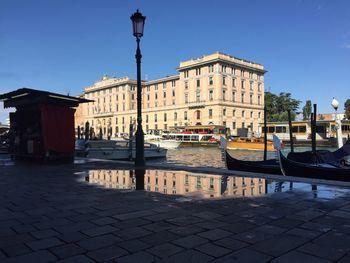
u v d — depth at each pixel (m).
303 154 14.65
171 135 60.16
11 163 13.53
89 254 3.63
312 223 4.85
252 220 5.00
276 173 13.06
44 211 5.54
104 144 33.53
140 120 12.25
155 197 6.71
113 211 5.54
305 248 3.84
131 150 27.47
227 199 6.52
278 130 53.78
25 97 13.46
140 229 4.54
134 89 104.69
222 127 60.94
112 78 110.62
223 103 77.31
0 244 3.95
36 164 13.10
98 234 4.32
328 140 46.66
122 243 3.98
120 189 7.59
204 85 80.00
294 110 97.50
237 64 80.31
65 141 13.59
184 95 85.50
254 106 85.19
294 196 6.77
